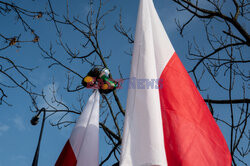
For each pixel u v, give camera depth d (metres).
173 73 3.92
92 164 4.37
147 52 3.66
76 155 4.50
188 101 3.74
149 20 3.95
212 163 3.30
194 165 3.20
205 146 3.40
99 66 4.85
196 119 3.62
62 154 4.68
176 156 3.26
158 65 3.96
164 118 3.56
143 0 4.11
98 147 4.56
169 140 3.39
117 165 6.48
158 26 4.14
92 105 4.93
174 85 3.81
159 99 3.46
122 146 3.05
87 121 4.77
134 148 3.06
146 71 3.52
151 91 3.39
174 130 3.44
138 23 3.92
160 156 3.01
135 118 3.24
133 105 3.32
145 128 3.17
